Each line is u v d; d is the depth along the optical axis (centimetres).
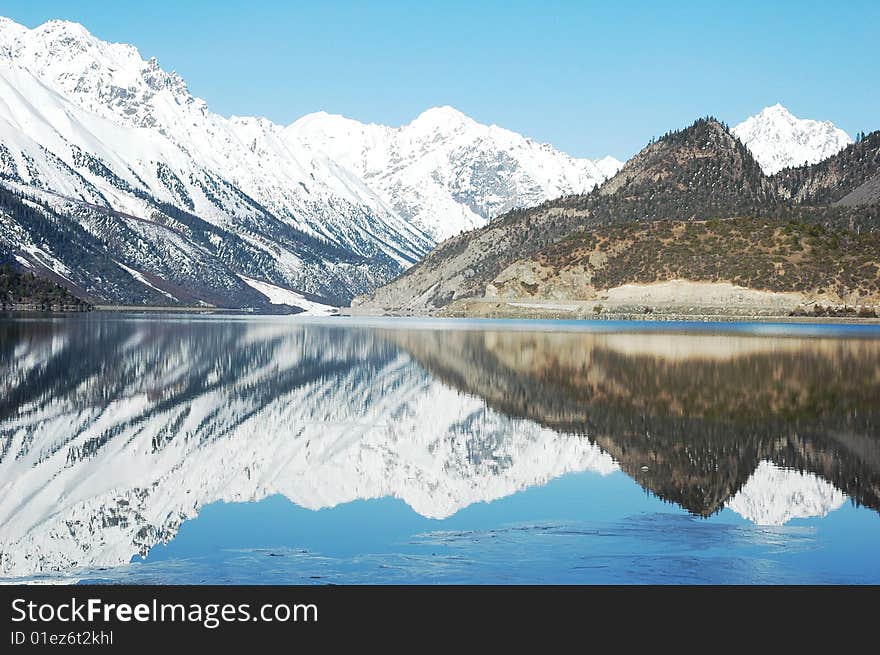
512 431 5884
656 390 7806
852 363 10131
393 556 3244
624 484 4369
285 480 4519
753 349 12288
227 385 8350
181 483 4434
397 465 4856
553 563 3173
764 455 5012
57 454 5094
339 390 8056
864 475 4512
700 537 3450
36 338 14275
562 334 16688
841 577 3044
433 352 12369
